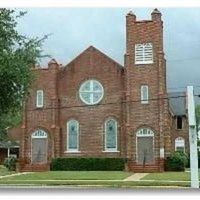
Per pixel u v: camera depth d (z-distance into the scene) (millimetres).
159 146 53500
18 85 24812
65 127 57469
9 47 24812
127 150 54188
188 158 59562
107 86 56906
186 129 76625
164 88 54750
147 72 55125
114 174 45062
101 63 57375
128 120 54844
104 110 56562
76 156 56500
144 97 54844
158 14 55500
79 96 57562
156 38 55281
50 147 56969
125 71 56062
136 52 55781
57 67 58406
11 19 24953
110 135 55969
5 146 77250
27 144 57344
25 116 57875
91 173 46906
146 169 52312
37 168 55562
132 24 56156
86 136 56688
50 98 57875
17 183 34688
